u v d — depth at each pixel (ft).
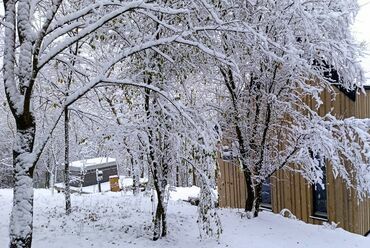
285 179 51.49
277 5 31.30
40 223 38.55
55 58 29.27
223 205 63.72
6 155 107.04
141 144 32.04
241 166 43.21
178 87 33.73
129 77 30.27
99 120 33.99
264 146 42.42
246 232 37.70
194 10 26.94
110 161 113.50
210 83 40.14
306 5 36.58
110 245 31.32
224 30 25.32
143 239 33.32
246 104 42.52
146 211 46.44
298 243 35.68
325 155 38.14
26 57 22.27
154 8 22.90
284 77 39.17
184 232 36.42
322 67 40.78
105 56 31.22
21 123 22.40
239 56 34.01
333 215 47.73
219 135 30.04
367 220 52.65
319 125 38.34
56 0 22.08
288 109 40.98
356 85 40.19
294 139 40.68
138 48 24.30
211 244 32.96
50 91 36.01
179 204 53.62
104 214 44.11
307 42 34.53
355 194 46.32
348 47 38.32
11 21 22.72
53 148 74.69
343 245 36.09
